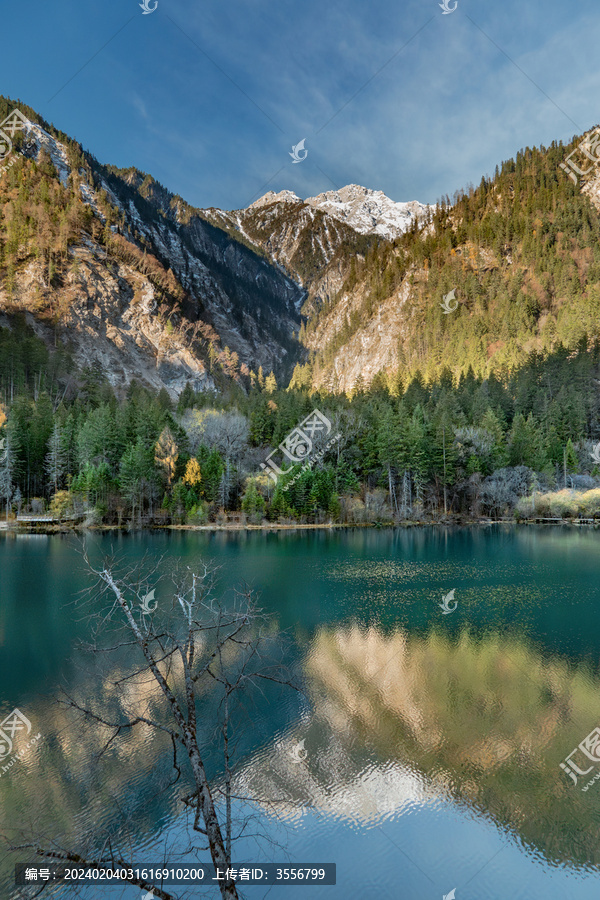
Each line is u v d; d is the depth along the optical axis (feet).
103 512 252.21
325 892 33.22
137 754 48.32
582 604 107.55
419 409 341.82
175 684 60.08
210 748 49.70
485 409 364.58
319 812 41.09
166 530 246.47
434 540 215.72
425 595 115.24
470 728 54.13
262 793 43.24
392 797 42.96
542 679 66.80
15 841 36.27
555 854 36.88
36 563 146.20
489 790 43.96
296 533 239.50
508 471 296.30
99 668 67.21
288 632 84.89
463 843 37.93
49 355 510.58
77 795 42.14
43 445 296.51
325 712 57.21
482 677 67.36
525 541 212.23
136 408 333.01
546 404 368.68
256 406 416.67
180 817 39.78
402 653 76.13
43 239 649.61
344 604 105.91
